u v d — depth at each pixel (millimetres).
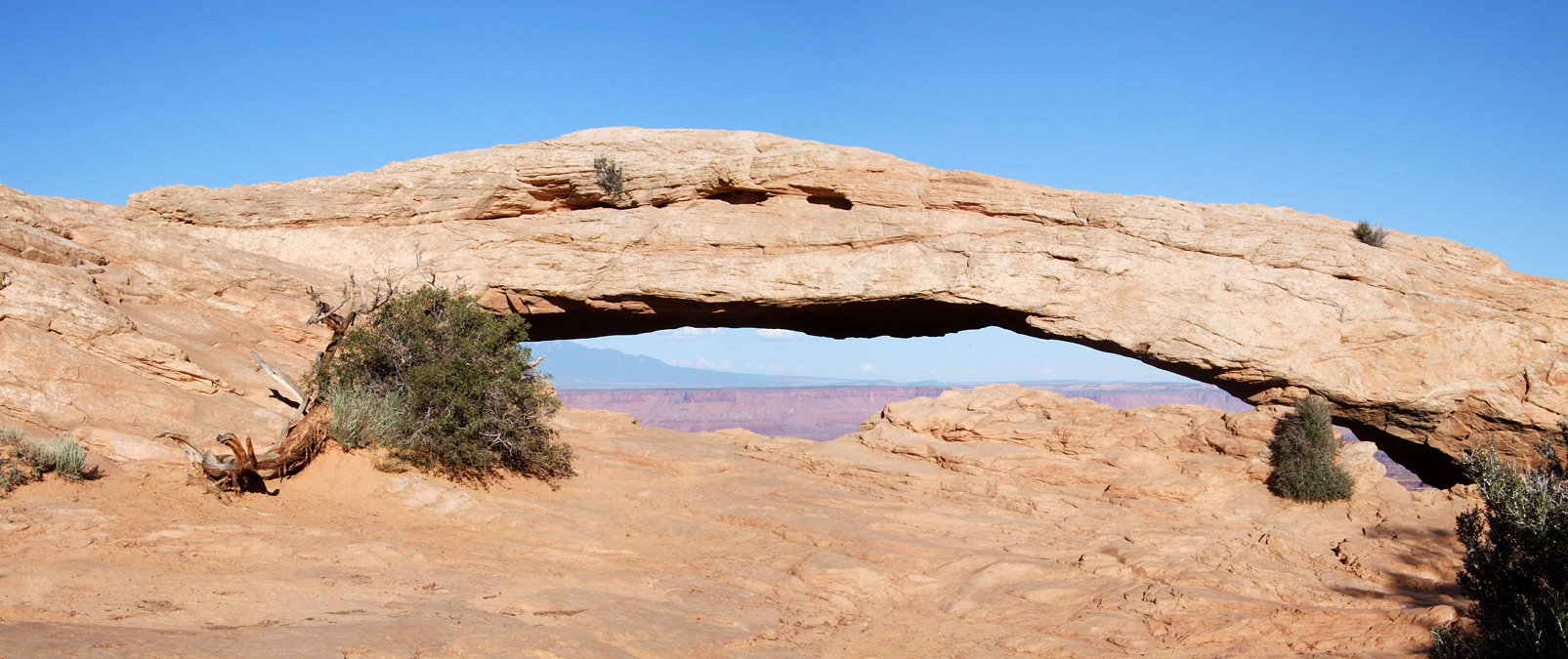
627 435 25250
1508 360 24672
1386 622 12758
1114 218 27922
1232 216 28266
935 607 14141
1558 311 24984
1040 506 19516
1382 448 28734
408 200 29812
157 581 10281
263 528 13312
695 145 31031
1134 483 19812
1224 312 25781
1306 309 25531
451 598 11180
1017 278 26938
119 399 15734
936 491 20672
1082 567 15961
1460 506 18594
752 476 21219
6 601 8914
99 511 12422
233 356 19922
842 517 17969
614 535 16547
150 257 21812
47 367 15352
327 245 28375
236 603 9789
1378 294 25516
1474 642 10641
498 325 19688
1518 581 10734
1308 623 12914
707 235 28938
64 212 22078
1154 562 15742
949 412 24531
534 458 19328
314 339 22781
